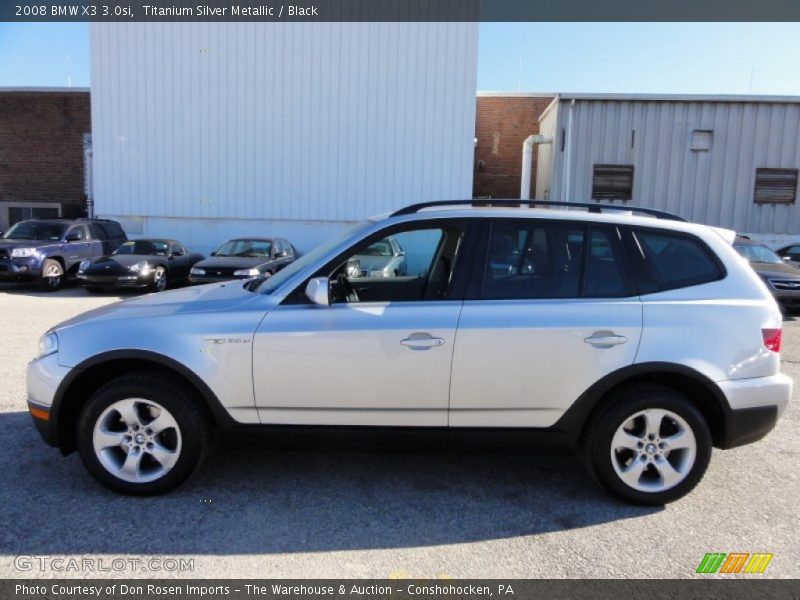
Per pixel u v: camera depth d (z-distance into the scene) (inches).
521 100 859.4
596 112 667.4
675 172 669.9
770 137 658.8
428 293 142.5
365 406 137.6
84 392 146.6
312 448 141.9
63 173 869.8
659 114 665.6
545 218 144.3
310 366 136.1
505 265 141.9
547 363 135.6
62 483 147.5
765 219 668.1
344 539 125.0
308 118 708.0
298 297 140.7
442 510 138.3
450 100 694.5
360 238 144.0
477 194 873.5
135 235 737.6
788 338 361.1
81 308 434.0
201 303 146.6
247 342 136.2
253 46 705.0
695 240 145.5
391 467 162.1
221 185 724.0
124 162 732.7
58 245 545.6
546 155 771.4
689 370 135.7
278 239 564.4
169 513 133.9
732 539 127.3
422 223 144.7
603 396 139.1
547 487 151.6
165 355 136.2
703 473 138.3
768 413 138.6
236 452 170.7
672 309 137.9
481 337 134.9
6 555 117.1
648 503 139.9
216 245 730.8
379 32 692.1
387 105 699.4
